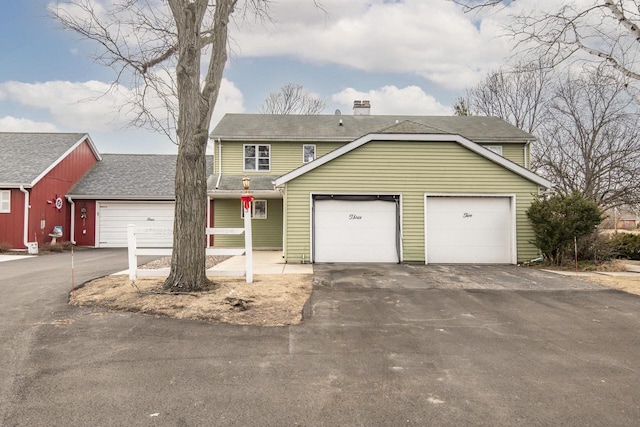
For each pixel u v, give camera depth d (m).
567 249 11.88
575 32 9.65
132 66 9.16
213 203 17.95
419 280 9.23
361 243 12.38
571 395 3.60
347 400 3.45
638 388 3.77
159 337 5.07
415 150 12.48
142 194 19.00
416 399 3.48
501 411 3.27
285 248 12.28
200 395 3.51
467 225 12.48
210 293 7.06
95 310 6.21
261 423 3.04
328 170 12.38
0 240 16.12
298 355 4.52
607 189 20.42
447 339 5.16
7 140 19.64
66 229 18.78
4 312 6.09
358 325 5.71
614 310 6.73
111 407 3.28
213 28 7.87
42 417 3.11
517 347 4.90
